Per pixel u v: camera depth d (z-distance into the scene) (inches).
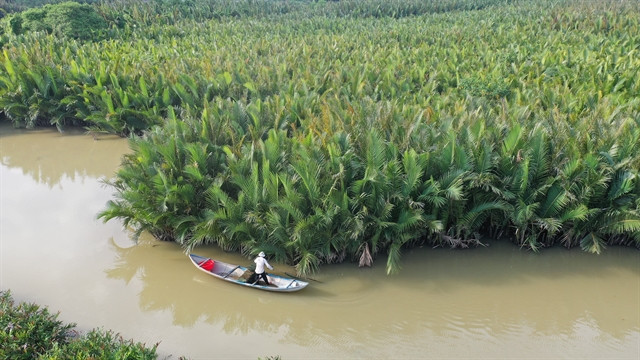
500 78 961.5
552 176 590.6
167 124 754.2
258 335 480.1
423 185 575.2
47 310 466.6
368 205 568.1
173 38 1606.8
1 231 665.0
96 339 413.4
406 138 621.0
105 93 1015.0
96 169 912.9
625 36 1371.8
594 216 586.9
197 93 1026.1
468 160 585.0
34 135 1091.3
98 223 686.5
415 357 448.5
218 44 1501.0
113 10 1902.1
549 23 1667.1
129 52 1392.7
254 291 539.5
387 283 555.8
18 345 402.9
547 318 499.5
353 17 2279.8
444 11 2409.0
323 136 636.1
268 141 627.8
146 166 636.7
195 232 586.6
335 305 521.3
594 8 1820.9
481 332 480.7
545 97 865.5
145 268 581.9
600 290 542.0
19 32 1624.0
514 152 593.9
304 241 553.0
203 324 494.0
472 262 593.9
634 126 626.8
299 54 1347.2
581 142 615.5
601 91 888.9
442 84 1064.2
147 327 486.3
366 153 594.2
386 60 1206.9
